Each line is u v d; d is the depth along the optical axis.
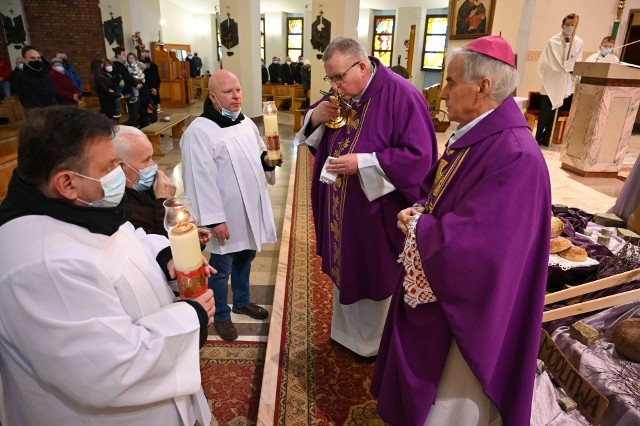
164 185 1.77
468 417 1.36
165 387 0.98
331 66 1.86
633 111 5.25
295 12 17.88
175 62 12.96
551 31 8.82
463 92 1.22
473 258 1.12
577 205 4.45
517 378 1.29
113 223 0.97
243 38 9.93
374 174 1.85
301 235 3.83
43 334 0.83
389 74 1.92
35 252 0.83
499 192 1.12
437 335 1.31
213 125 2.18
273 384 2.05
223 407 2.00
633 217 2.87
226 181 2.21
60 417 0.95
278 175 5.86
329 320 2.57
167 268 1.27
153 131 6.62
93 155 0.89
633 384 1.68
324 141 2.25
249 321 2.63
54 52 12.58
